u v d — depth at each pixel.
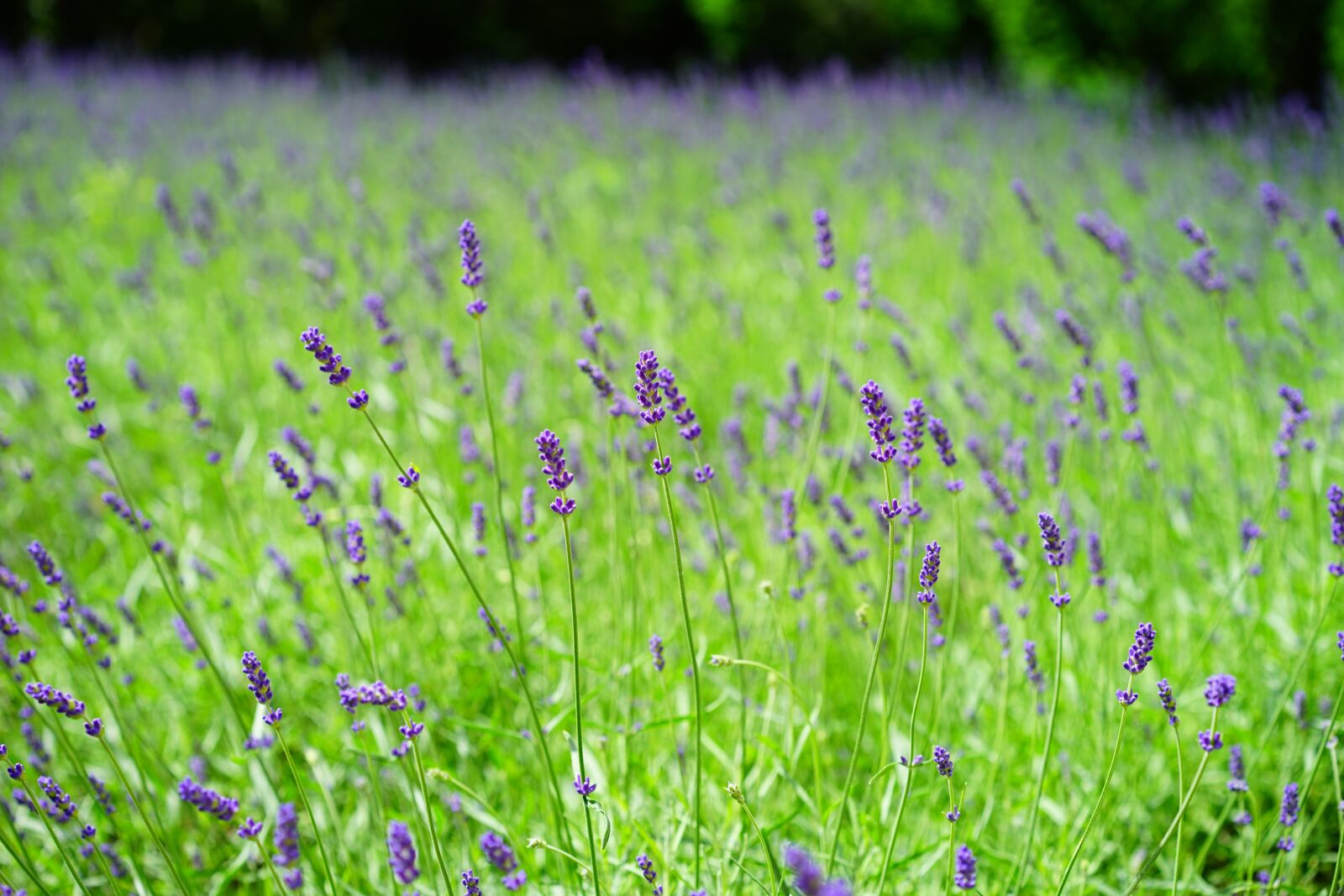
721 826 2.72
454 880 2.59
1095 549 2.96
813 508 3.67
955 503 2.66
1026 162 8.70
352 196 7.14
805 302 5.93
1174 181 7.64
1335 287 5.61
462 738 3.08
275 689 3.37
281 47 20.28
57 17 18.97
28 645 3.24
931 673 3.21
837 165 9.06
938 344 5.52
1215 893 2.68
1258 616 3.16
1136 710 3.13
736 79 15.57
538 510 3.96
